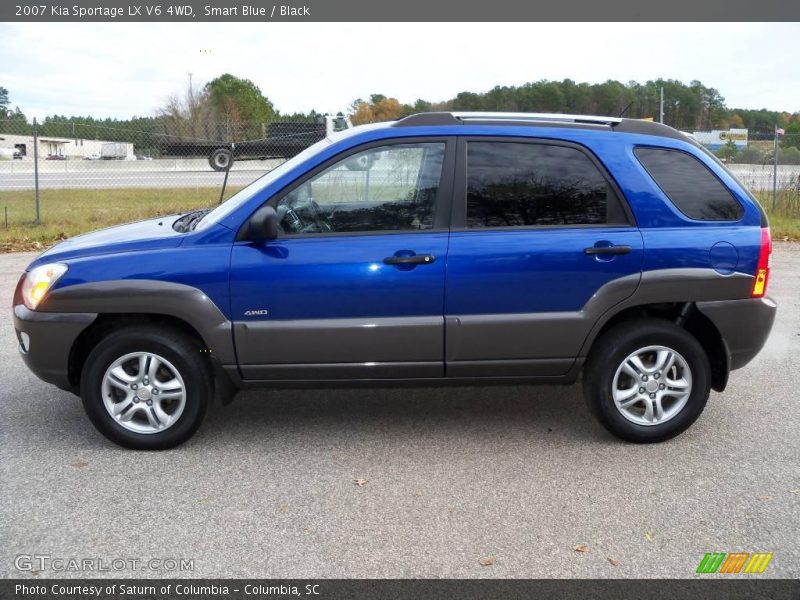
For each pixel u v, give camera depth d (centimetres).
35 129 1331
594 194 398
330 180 393
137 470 382
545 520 329
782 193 1577
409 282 385
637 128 411
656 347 404
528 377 406
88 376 396
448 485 365
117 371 398
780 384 529
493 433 435
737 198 404
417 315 390
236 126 2320
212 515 334
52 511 337
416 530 320
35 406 480
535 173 397
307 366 394
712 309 399
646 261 392
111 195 1892
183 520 329
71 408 476
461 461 394
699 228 399
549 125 404
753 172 1827
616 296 392
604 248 389
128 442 404
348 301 387
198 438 426
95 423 402
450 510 338
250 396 502
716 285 396
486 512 337
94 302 386
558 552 303
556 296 392
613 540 312
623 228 395
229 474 378
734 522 328
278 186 393
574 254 389
